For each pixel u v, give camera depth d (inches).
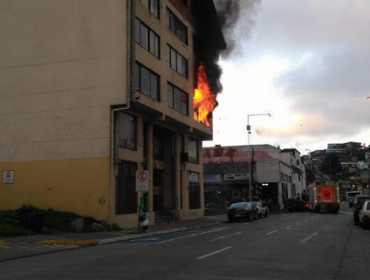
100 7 1008.2
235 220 1337.4
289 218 1411.2
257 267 396.5
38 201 978.7
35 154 1002.1
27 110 1026.1
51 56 1029.2
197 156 1537.9
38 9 1056.8
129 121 1051.3
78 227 837.8
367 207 892.6
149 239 740.7
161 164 1320.1
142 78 1060.5
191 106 1375.5
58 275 366.9
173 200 1320.1
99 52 994.1
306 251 516.7
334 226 968.9
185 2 1425.9
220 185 2635.3
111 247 614.9
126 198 1002.1
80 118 982.4
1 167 1019.9
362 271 380.2
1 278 357.1
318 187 1924.2
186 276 350.3
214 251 517.3
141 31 1077.8
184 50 1364.4
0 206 1003.3
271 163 2591.0
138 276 351.6
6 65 1058.1
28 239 675.4
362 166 4889.3
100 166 948.0
